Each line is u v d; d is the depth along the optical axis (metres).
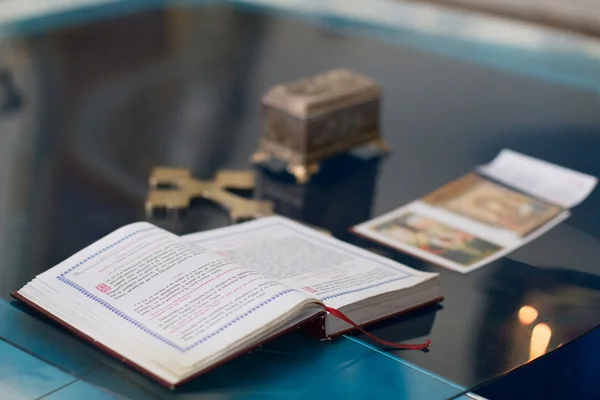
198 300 1.25
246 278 1.28
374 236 1.64
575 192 1.86
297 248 1.50
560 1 3.24
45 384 1.26
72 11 2.97
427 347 1.28
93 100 2.31
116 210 1.72
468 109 2.31
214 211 1.73
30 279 1.44
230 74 2.53
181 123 2.20
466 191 1.85
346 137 1.99
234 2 3.11
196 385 1.16
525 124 2.21
